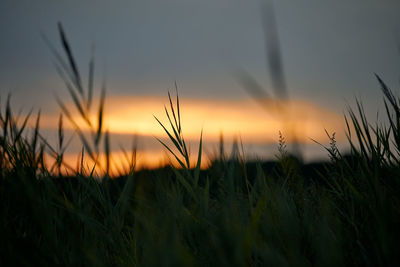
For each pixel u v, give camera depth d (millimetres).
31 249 1334
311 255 1305
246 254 1175
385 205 1286
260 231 1365
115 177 1511
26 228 1449
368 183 1385
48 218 1383
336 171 1497
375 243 1277
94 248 1461
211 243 1345
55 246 1374
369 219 1372
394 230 1268
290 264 1256
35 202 1361
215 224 1377
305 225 1363
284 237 1330
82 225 1510
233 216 1370
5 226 1383
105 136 1291
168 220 1342
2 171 1467
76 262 1369
